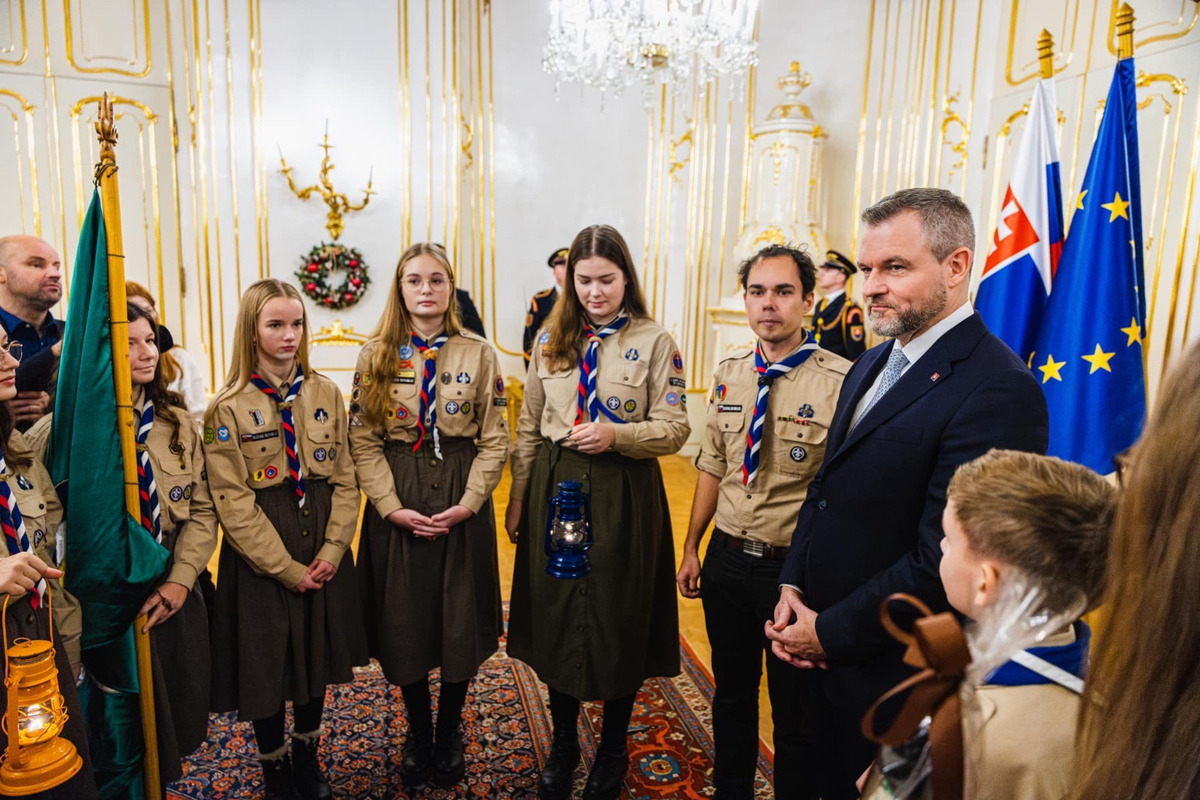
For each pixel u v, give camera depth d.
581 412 1.98
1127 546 0.66
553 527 1.61
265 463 1.90
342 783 2.15
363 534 2.16
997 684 0.82
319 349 5.75
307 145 5.58
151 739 1.68
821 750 1.51
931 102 5.36
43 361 2.12
